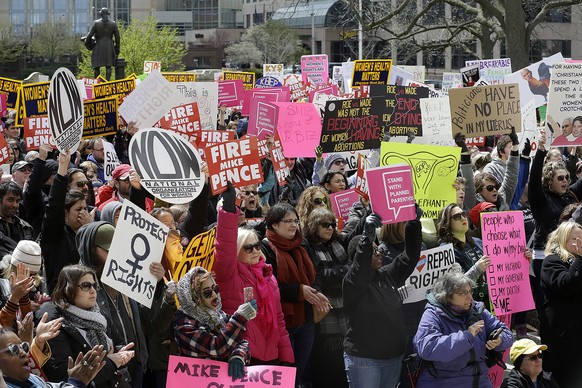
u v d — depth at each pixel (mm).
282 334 7215
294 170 12688
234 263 6891
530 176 10383
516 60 26391
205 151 8375
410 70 22766
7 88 16312
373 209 7652
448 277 7238
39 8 124000
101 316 6000
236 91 17000
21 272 5922
